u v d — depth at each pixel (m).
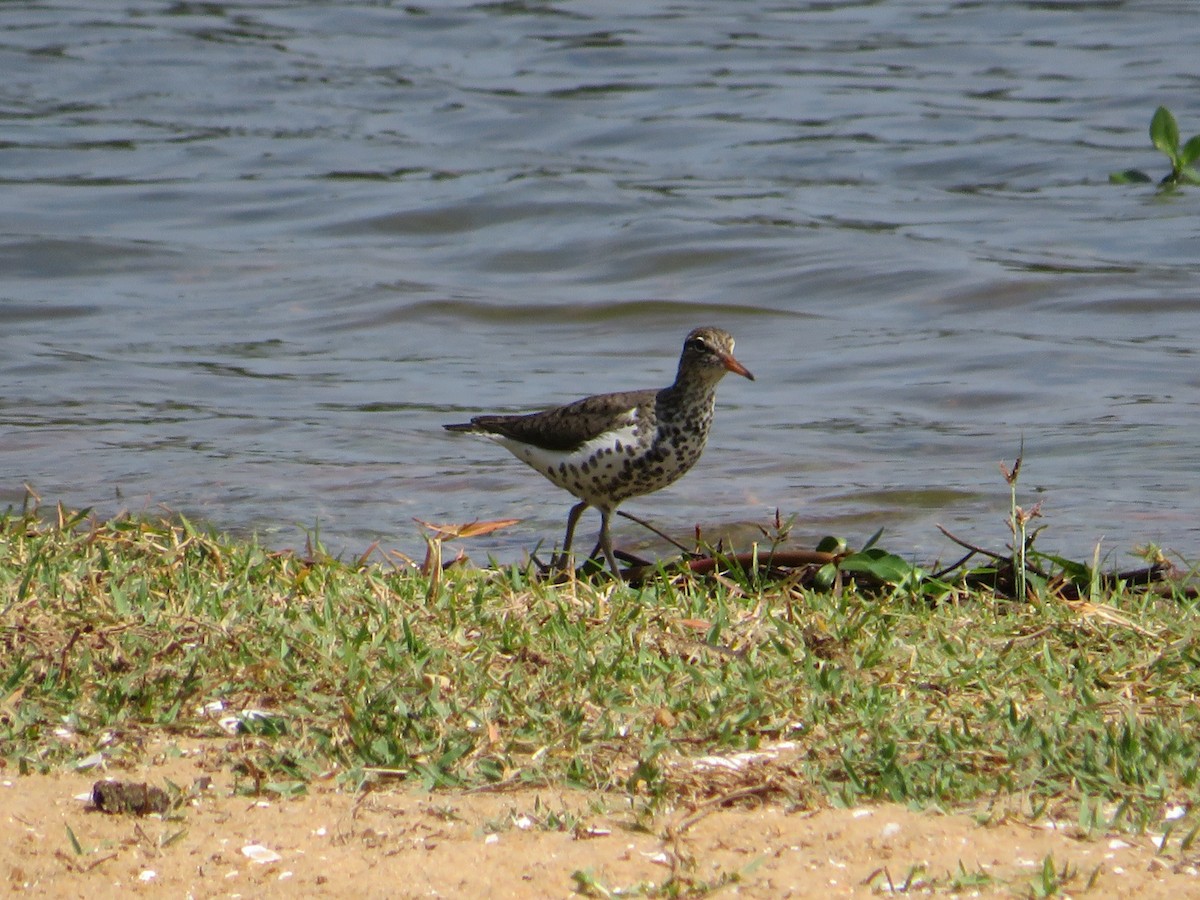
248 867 6.16
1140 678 7.94
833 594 9.53
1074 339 19.36
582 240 24.64
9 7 44.41
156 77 37.09
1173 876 5.96
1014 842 6.25
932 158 29.27
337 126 32.84
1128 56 36.84
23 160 29.98
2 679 7.58
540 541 12.00
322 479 14.41
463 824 6.46
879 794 6.68
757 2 44.81
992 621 8.97
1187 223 24.64
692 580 9.87
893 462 14.99
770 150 30.12
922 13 42.75
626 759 7.00
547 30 41.78
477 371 18.66
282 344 19.83
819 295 21.92
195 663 7.70
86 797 6.69
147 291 22.33
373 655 8.02
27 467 14.67
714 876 6.04
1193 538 12.39
